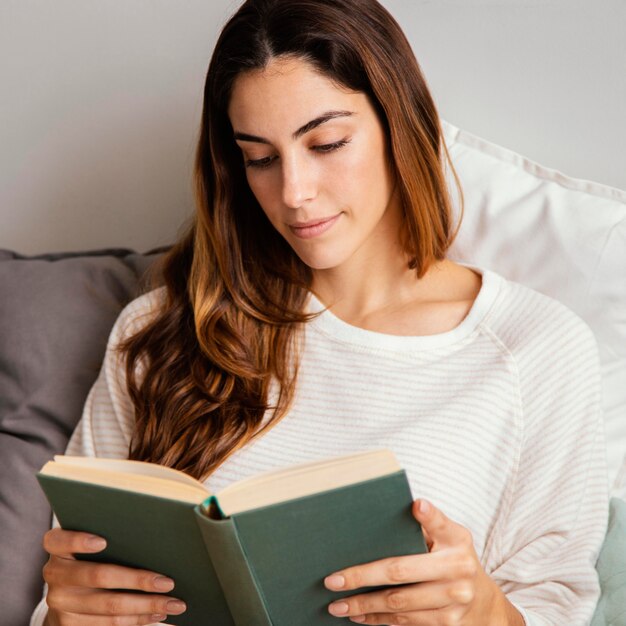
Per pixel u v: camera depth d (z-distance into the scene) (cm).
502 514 154
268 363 167
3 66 224
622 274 170
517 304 163
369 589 119
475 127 194
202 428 163
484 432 154
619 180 188
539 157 192
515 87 190
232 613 123
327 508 110
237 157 168
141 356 174
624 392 174
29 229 233
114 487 116
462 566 117
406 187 158
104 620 131
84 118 222
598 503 154
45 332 185
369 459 112
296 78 144
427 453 153
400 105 154
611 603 150
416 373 159
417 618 121
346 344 165
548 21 184
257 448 161
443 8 190
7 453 179
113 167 224
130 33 213
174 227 223
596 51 183
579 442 155
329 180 149
